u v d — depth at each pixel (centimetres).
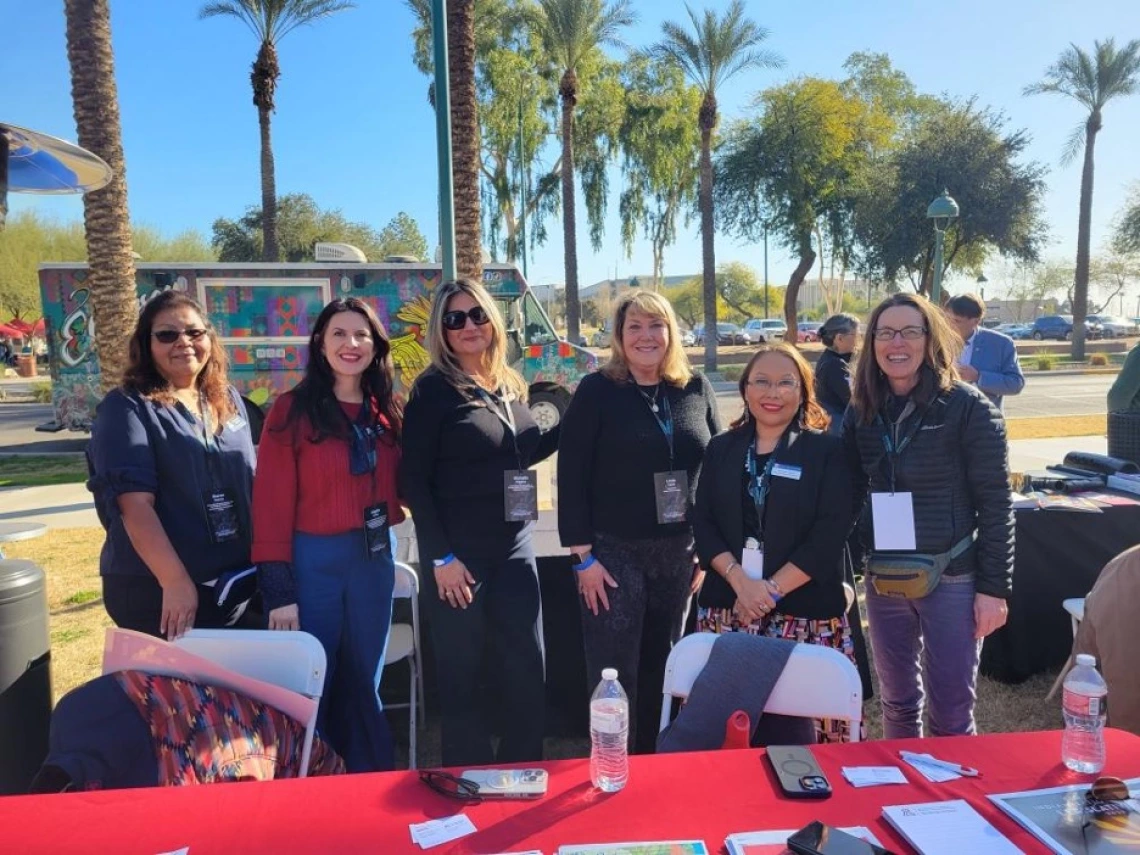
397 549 414
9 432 1487
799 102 2700
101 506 257
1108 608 278
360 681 269
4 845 149
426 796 165
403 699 364
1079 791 162
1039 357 2645
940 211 1244
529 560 284
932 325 260
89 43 827
